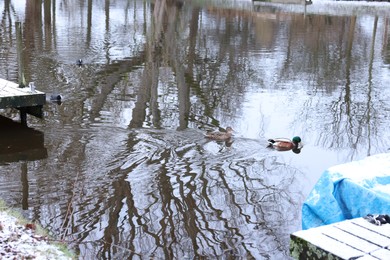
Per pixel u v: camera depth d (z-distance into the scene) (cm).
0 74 1503
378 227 493
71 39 2159
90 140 1023
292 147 1053
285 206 802
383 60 2036
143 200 798
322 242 460
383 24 3092
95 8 3406
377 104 1403
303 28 2834
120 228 714
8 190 805
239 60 1909
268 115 1254
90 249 655
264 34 2583
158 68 1712
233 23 2941
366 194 600
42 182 837
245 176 903
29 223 680
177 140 1050
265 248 686
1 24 2523
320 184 645
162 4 3828
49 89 1380
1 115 1165
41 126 1093
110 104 1273
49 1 3681
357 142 1107
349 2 4419
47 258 586
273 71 1756
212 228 730
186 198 810
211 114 1236
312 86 1570
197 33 2534
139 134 1068
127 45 2105
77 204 773
